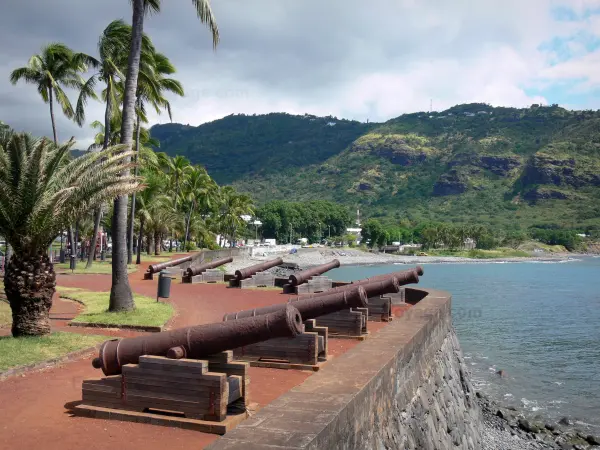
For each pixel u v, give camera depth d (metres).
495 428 21.08
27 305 13.48
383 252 192.12
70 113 36.41
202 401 7.75
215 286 29.88
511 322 46.56
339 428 7.02
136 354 8.28
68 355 12.23
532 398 25.23
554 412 23.30
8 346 12.27
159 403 7.98
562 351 34.72
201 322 17.86
